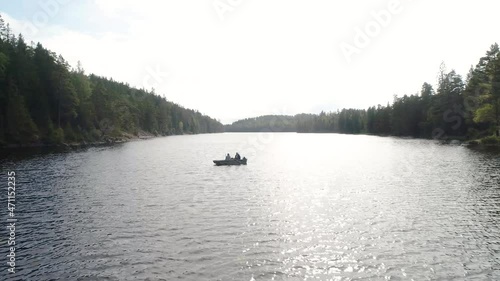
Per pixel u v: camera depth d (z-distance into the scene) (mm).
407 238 17609
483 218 21094
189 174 41344
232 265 14383
